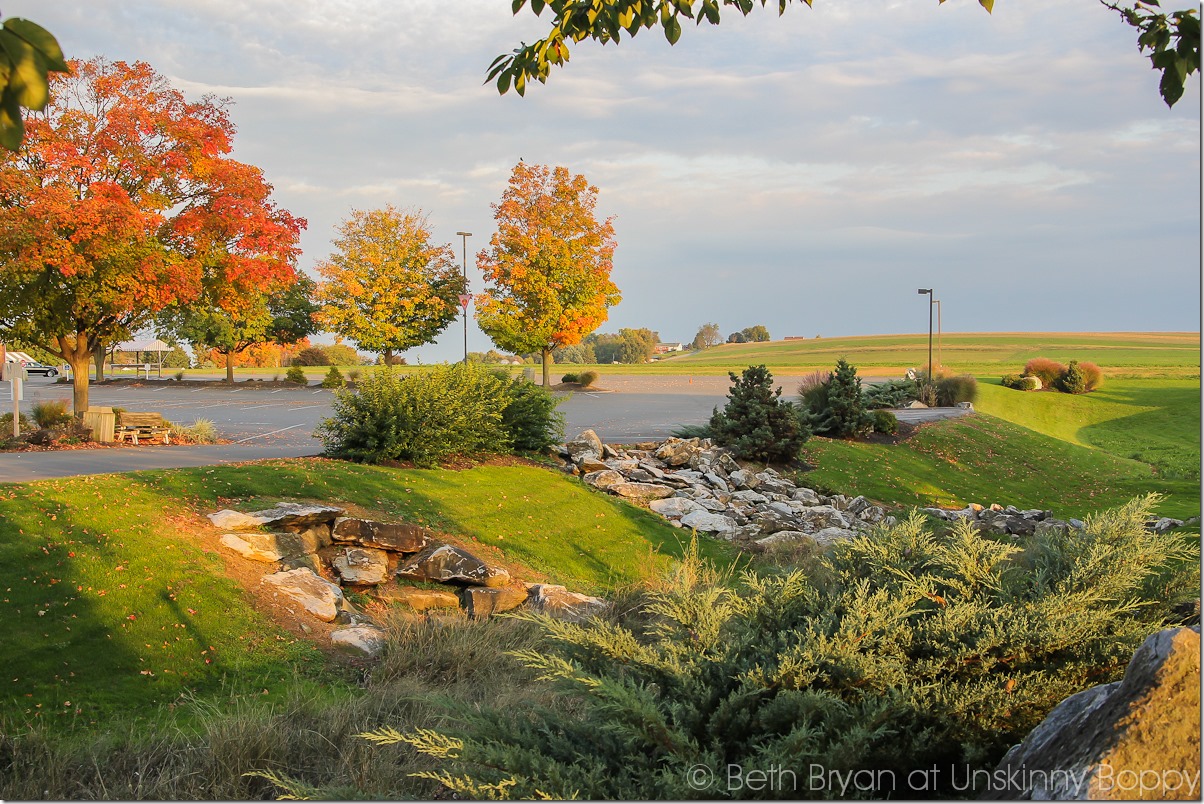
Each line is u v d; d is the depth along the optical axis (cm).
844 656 436
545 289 4866
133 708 707
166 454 1917
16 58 213
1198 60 436
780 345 16288
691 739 412
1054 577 529
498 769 406
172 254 2388
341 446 1656
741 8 614
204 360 10012
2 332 2308
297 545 1073
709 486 2108
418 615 1006
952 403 4288
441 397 1720
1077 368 6066
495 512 1468
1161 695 305
